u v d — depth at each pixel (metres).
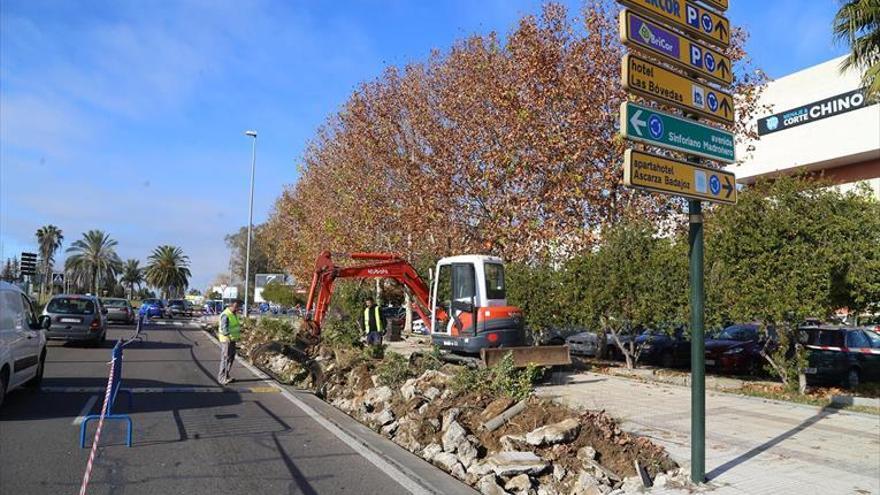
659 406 10.72
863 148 32.31
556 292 18.23
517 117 17.72
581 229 17.27
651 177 6.04
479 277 14.29
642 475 6.27
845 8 12.13
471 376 9.30
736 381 14.36
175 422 8.84
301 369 14.38
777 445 7.89
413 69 26.22
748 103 18.12
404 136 25.95
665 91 6.34
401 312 40.62
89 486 5.86
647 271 15.14
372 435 8.40
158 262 96.19
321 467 6.75
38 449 7.12
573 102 17.31
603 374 15.79
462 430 7.39
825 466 6.90
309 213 36.28
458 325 14.41
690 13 6.81
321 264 16.84
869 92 12.27
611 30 17.28
